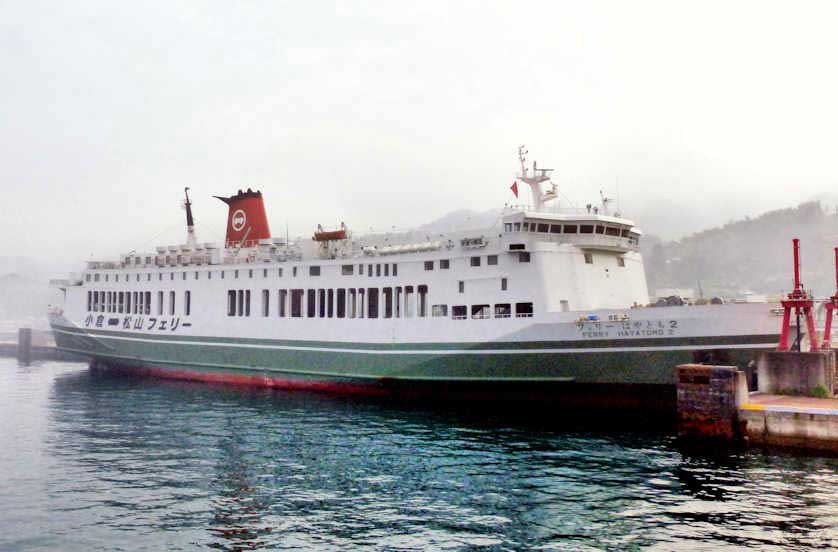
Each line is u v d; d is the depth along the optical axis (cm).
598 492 2252
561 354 3569
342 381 4469
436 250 4106
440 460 2689
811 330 3122
